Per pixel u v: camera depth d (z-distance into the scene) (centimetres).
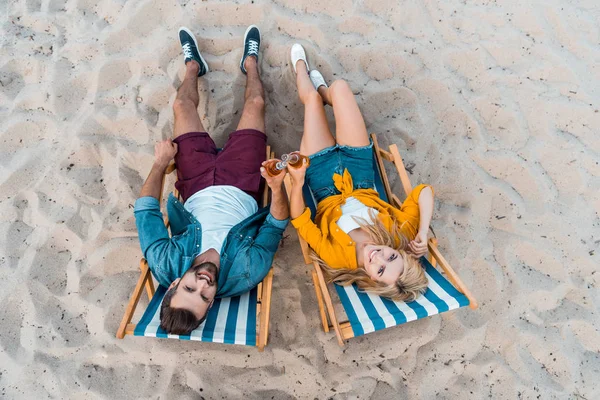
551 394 266
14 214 292
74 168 303
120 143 307
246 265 239
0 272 280
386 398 266
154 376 267
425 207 248
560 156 312
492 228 300
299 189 236
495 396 266
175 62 321
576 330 278
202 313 218
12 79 317
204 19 329
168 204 255
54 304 277
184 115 279
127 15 327
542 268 292
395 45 329
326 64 325
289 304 283
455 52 329
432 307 232
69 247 289
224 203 258
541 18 334
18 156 303
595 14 334
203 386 266
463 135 317
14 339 269
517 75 327
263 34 328
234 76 323
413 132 318
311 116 279
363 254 241
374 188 280
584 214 302
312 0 332
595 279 288
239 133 275
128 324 228
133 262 290
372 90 323
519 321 280
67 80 316
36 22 327
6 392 260
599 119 319
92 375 266
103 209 297
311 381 269
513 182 309
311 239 247
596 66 329
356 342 276
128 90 316
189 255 238
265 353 273
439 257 243
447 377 270
